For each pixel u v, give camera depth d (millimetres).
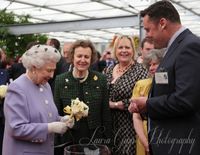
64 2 9258
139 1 8766
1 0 8703
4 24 9352
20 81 2078
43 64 2033
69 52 2740
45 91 2205
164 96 1814
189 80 1725
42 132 1999
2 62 5191
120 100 2889
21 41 9766
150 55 2496
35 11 10312
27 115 2023
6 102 2041
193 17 12047
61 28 8727
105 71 3256
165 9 1865
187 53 1757
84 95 2650
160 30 1881
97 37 17688
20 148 2043
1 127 3930
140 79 2859
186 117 1836
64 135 2619
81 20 8445
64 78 2703
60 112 2676
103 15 11164
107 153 2062
